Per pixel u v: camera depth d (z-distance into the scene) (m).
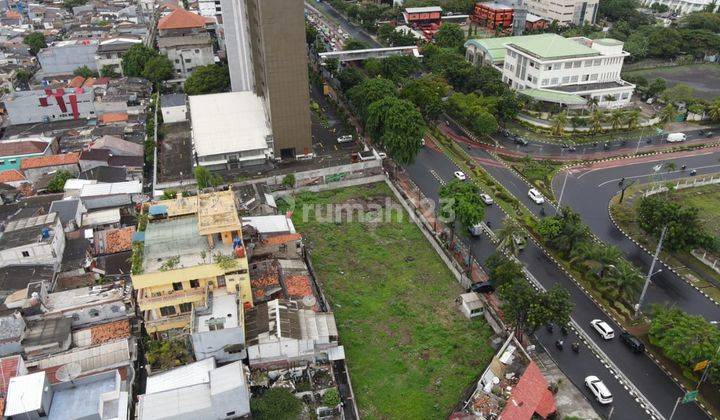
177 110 137.88
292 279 79.81
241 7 134.25
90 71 172.38
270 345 65.06
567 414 63.56
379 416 63.81
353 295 82.88
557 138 137.62
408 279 86.75
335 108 150.25
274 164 119.75
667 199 101.94
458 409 63.72
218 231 70.00
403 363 71.06
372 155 123.44
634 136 138.50
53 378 62.72
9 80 160.75
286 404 60.56
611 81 162.00
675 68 195.25
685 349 65.38
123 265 82.75
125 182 104.31
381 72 170.50
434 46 192.00
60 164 110.81
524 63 160.38
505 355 68.62
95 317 73.06
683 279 86.75
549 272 87.94
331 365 67.81
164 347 64.94
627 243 95.75
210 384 57.81
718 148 131.62
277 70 110.56
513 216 103.38
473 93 149.00
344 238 96.81
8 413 54.66
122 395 60.25
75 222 90.81
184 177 112.12
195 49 169.75
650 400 65.75
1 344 65.56
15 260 79.12
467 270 86.31
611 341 74.62
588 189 113.31
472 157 127.88
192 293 68.75
